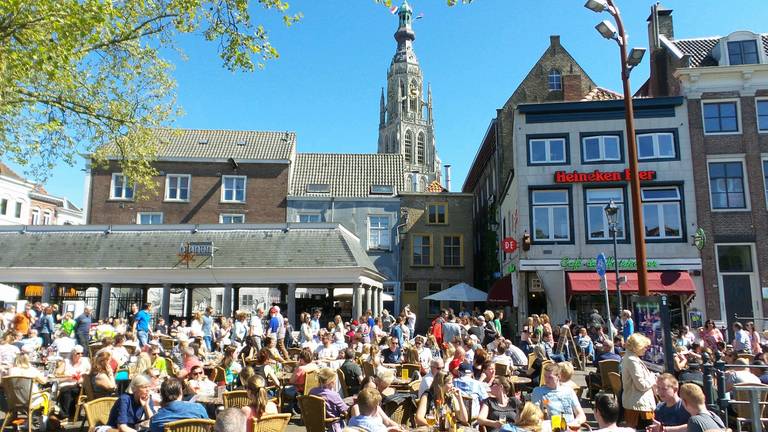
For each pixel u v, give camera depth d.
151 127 17.09
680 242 22.81
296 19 12.88
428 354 13.58
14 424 9.00
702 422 6.04
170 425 6.31
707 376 8.05
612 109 24.08
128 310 31.16
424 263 35.38
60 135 15.44
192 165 36.62
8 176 50.53
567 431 6.46
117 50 14.59
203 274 25.08
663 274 22.38
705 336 17.56
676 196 23.17
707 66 24.03
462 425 7.34
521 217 23.78
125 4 13.11
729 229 22.70
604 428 5.83
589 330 20.83
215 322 23.34
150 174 18.44
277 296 35.50
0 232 27.16
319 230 26.45
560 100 33.38
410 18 113.19
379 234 35.84
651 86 28.20
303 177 39.12
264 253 25.41
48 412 9.52
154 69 16.06
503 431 5.86
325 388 8.30
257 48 12.95
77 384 10.57
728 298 22.34
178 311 33.62
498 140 32.31
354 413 8.05
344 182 38.62
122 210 35.66
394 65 111.25
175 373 10.82
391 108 111.06
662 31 27.64
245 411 7.00
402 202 36.03
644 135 23.81
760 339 17.83
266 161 36.75
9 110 13.60
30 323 18.36
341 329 18.12
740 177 23.16
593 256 23.09
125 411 7.20
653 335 10.16
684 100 23.72
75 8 10.45
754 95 23.38
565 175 23.52
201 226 26.95
